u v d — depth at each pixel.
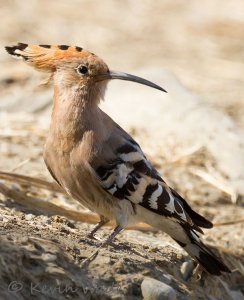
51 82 13.36
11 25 29.41
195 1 33.12
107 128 12.94
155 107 20.75
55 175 13.10
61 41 28.58
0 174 15.16
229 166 18.81
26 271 11.24
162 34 30.06
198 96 22.27
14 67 24.64
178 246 14.37
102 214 13.08
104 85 13.22
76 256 12.03
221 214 17.02
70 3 32.19
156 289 11.86
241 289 14.50
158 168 18.69
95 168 12.61
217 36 30.02
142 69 24.61
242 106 23.75
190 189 17.88
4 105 21.33
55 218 13.83
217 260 13.21
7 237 11.68
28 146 18.70
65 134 12.70
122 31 30.11
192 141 19.64
